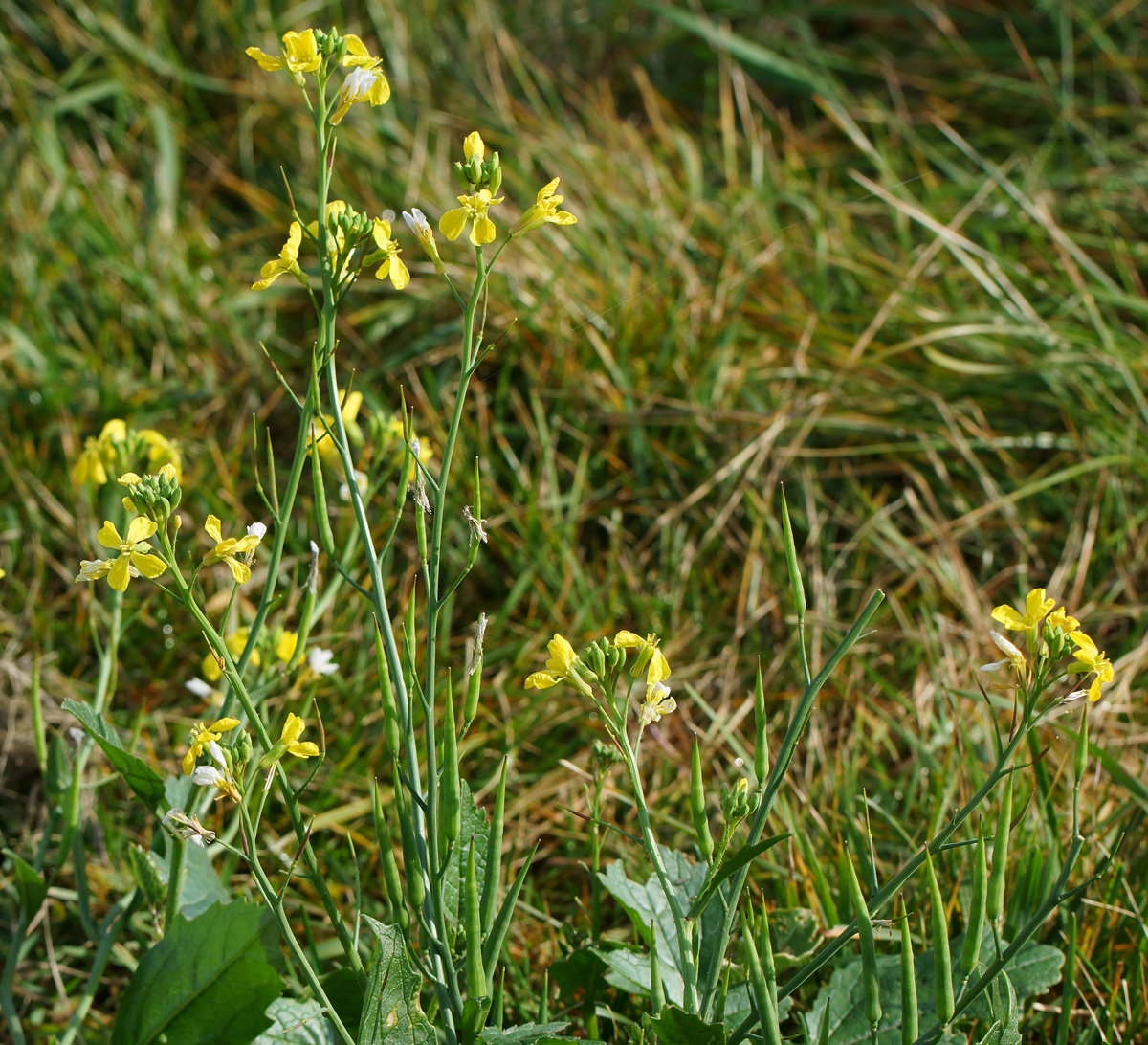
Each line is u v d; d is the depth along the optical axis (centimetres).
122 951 176
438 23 423
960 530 270
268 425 294
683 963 116
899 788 208
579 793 214
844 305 328
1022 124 407
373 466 162
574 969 145
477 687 122
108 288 311
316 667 164
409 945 126
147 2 392
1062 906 158
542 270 312
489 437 283
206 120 375
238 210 364
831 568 261
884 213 362
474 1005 117
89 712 126
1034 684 111
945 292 326
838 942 114
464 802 132
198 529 260
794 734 117
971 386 297
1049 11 418
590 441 282
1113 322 317
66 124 367
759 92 422
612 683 118
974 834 182
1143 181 354
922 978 145
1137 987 155
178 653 238
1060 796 195
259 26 400
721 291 311
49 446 277
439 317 309
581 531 276
